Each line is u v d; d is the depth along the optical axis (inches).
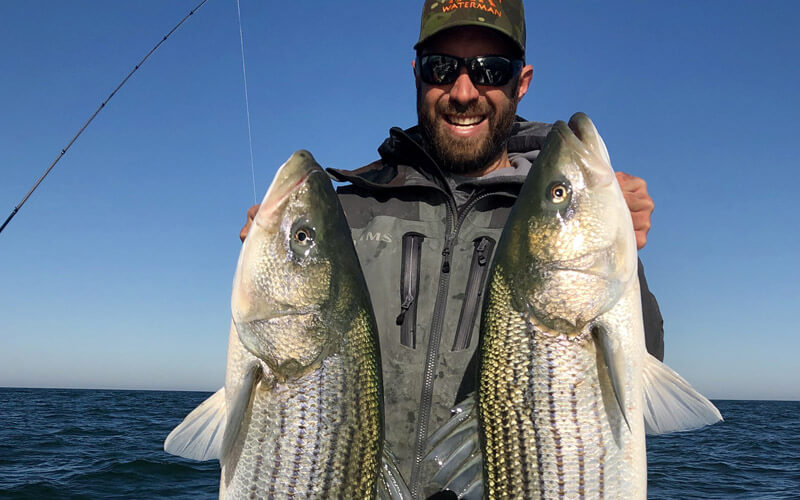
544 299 29.5
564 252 29.8
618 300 29.6
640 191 32.8
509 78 35.6
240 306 29.6
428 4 36.6
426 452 30.1
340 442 28.2
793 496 143.3
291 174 30.9
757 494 146.3
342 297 29.7
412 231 34.4
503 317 29.9
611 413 28.6
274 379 28.6
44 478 147.0
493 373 29.6
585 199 30.4
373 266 34.0
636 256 30.7
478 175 37.2
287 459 28.0
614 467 28.2
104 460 177.8
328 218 30.7
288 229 30.0
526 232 30.5
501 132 36.2
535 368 29.1
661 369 30.2
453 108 35.6
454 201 34.6
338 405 28.5
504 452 29.0
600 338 29.1
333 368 28.7
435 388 31.8
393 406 31.9
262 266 29.7
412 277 33.6
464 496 29.2
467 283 33.3
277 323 29.1
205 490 139.8
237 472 28.2
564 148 31.2
